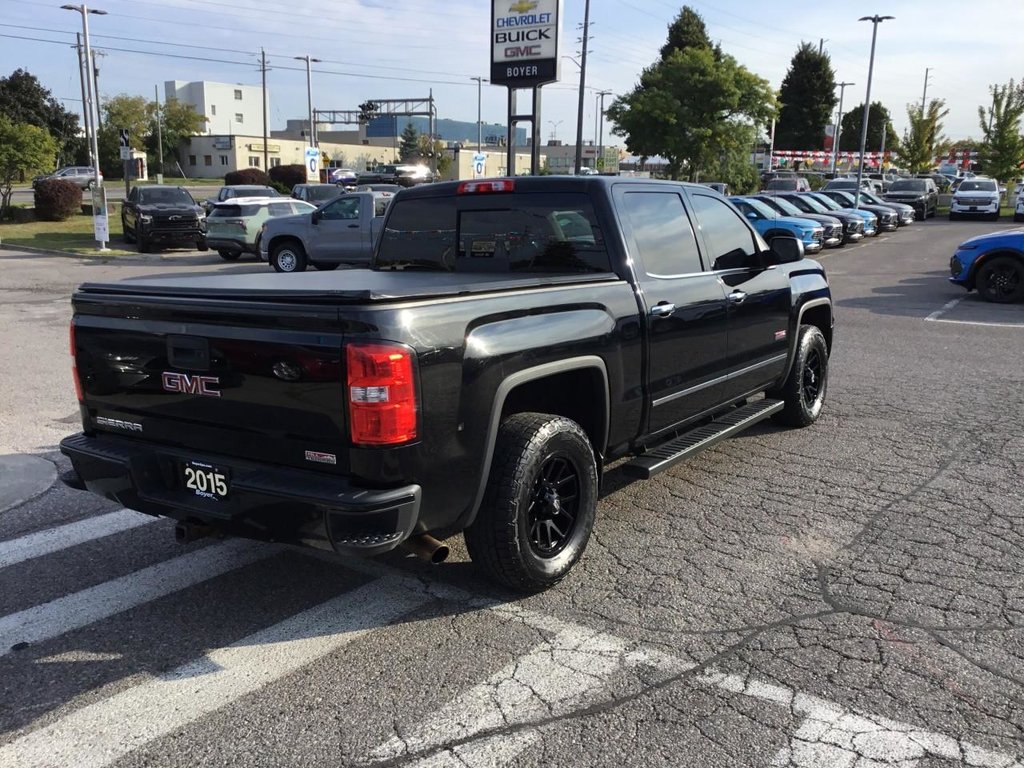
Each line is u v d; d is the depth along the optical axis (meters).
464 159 86.19
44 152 32.81
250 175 48.19
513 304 3.61
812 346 6.51
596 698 3.11
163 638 3.58
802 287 6.24
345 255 18.09
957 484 5.37
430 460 3.25
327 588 4.04
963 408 7.25
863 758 2.76
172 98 99.31
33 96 83.62
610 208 4.44
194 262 22.12
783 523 4.76
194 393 3.52
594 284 4.14
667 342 4.58
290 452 3.31
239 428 3.43
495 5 21.55
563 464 3.94
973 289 14.38
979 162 51.00
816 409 6.78
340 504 3.09
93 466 3.86
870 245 25.42
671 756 2.78
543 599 3.89
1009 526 4.68
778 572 4.14
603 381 4.09
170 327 3.53
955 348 9.99
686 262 4.95
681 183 5.20
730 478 5.52
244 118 125.06
